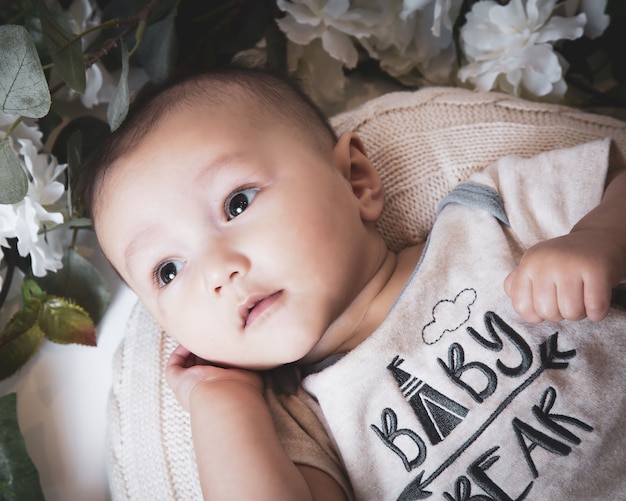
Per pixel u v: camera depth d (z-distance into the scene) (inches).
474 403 34.5
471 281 36.9
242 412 34.8
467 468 34.0
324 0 48.1
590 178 38.0
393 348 36.3
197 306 35.3
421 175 44.4
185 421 40.0
